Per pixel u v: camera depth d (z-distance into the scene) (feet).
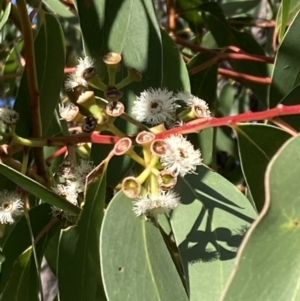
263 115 0.57
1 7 0.69
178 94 0.61
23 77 0.69
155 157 0.55
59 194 0.62
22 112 0.69
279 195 0.44
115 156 0.68
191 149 0.55
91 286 0.62
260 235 0.43
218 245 0.59
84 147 0.70
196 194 0.64
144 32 0.72
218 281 0.57
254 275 0.42
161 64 0.71
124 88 0.71
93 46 0.71
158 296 0.55
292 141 0.45
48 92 0.75
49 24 0.75
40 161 0.68
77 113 0.61
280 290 0.43
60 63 0.75
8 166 0.58
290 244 0.44
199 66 0.95
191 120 0.60
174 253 0.73
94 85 0.61
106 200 0.68
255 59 0.96
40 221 0.72
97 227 0.61
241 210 0.63
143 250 0.56
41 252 0.73
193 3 1.08
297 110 0.57
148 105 0.60
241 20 1.20
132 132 0.67
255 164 0.65
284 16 0.74
